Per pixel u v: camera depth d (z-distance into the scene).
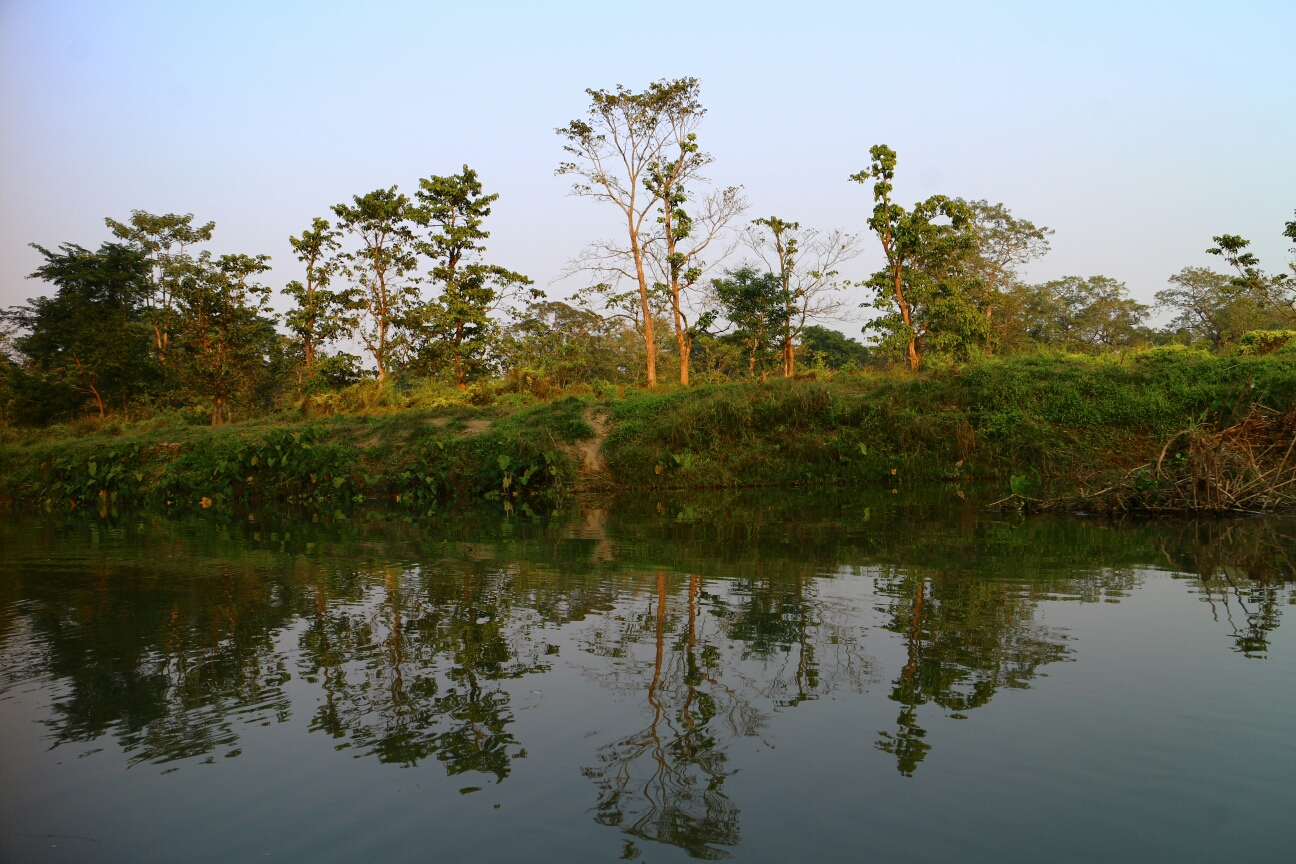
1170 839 2.09
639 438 15.55
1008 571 5.59
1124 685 3.20
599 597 4.96
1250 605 4.48
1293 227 22.86
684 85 25.00
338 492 15.16
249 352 27.31
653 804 2.33
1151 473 9.62
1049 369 16.31
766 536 7.80
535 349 34.84
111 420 25.47
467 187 28.53
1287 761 2.53
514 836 2.17
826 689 3.22
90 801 2.43
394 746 2.77
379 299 28.81
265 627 4.36
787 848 2.07
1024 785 2.40
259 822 2.28
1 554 7.55
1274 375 14.16
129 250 38.53
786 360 28.14
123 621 4.56
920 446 15.13
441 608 4.73
